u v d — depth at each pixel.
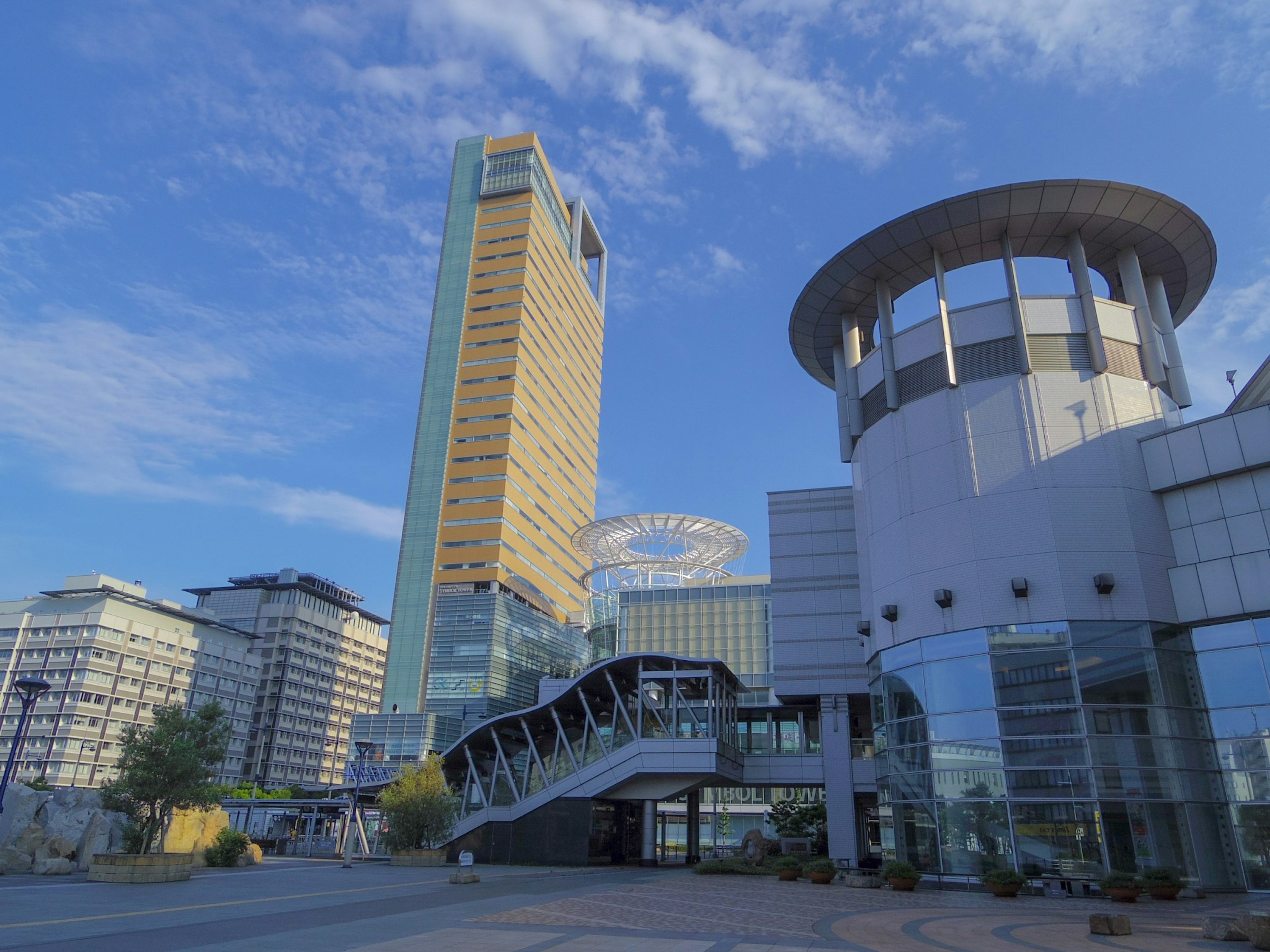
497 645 101.81
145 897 20.97
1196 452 31.97
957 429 35.09
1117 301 38.16
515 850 45.69
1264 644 29.56
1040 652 30.92
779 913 20.73
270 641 139.88
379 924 16.70
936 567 34.22
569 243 161.38
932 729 32.47
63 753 102.81
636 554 99.81
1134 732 29.34
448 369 129.00
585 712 49.97
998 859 29.28
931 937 16.50
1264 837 28.05
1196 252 37.59
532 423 130.62
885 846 35.34
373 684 158.75
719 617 100.50
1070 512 32.25
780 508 49.69
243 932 14.88
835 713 45.25
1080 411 33.69
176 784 27.39
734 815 81.56
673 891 27.08
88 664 107.81
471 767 50.09
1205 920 17.03
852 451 42.62
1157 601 31.30
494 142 145.88
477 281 134.62
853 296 42.47
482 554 115.19
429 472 122.00
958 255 39.00
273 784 130.00
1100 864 27.70
